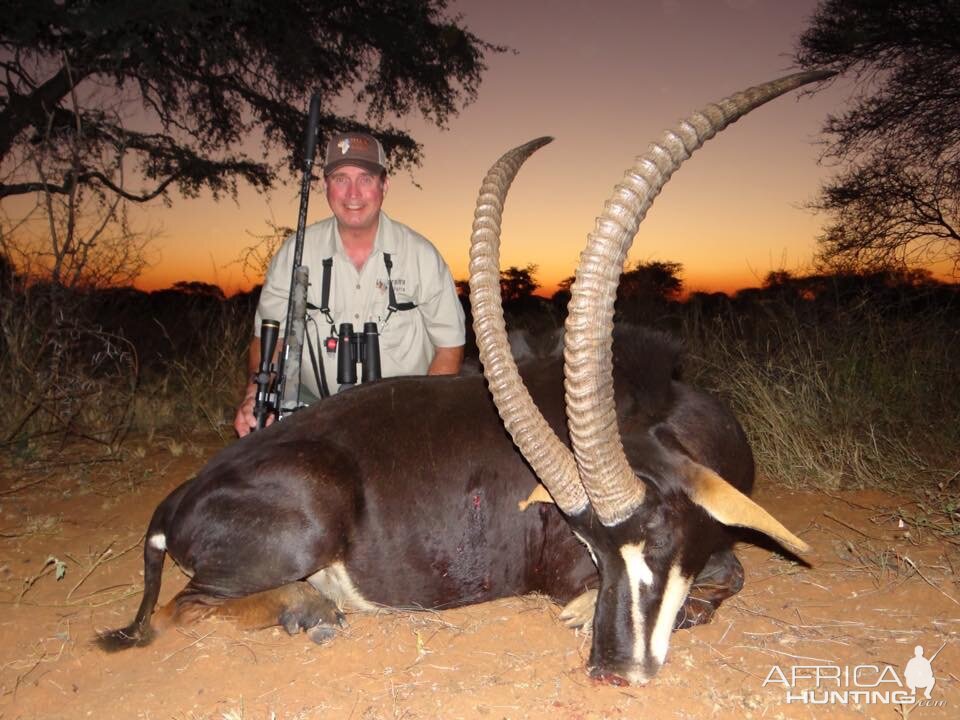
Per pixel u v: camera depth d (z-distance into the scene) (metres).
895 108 6.72
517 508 1.99
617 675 1.59
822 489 2.86
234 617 1.93
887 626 1.89
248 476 1.94
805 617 1.94
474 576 2.01
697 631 1.88
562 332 2.15
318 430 2.03
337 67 7.12
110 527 2.62
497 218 1.58
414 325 2.63
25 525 2.62
